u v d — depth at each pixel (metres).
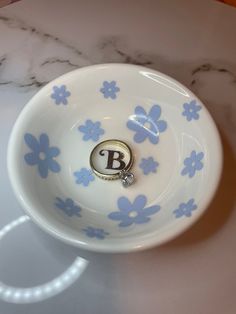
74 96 0.14
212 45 0.17
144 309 0.12
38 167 0.13
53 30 0.18
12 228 0.13
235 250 0.12
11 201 0.14
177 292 0.12
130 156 0.13
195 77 0.16
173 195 0.12
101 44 0.17
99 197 0.13
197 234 0.13
